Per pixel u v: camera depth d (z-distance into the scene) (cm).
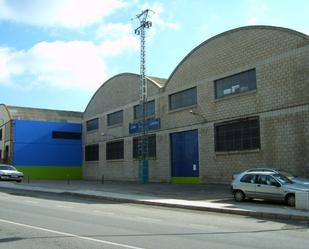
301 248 1010
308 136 2692
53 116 5966
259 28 3088
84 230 1221
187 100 3794
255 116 3070
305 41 2755
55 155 5575
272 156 2919
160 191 2920
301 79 2759
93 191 2902
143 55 4359
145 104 4353
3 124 5716
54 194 2814
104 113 5200
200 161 3578
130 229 1263
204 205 2019
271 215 1714
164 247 976
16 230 1197
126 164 4681
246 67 3177
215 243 1048
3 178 4116
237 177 2241
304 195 1817
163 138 4053
